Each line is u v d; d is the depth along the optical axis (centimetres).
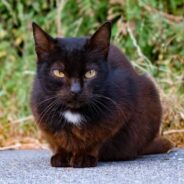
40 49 536
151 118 597
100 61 534
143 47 879
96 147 549
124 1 894
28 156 636
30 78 864
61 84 528
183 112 750
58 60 526
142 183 461
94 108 535
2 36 927
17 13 952
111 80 547
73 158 546
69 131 541
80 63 525
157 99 609
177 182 464
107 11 910
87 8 897
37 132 784
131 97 559
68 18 918
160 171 509
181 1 898
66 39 545
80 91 521
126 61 594
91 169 525
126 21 891
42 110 541
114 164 554
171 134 725
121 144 568
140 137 587
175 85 800
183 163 552
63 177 491
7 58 919
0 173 520
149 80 610
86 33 905
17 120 809
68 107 533
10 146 742
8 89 891
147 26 874
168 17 870
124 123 557
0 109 859
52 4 925
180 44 865
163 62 847
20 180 485
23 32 917
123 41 876
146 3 868
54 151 565
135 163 557
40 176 498
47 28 913
